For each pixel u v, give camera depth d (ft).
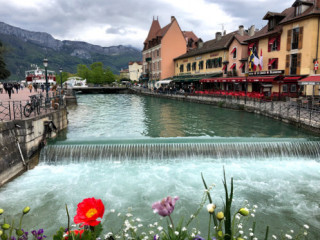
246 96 94.38
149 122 67.67
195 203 25.03
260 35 101.45
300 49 82.69
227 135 50.70
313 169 33.81
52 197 26.55
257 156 37.22
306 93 79.56
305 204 24.90
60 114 54.80
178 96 132.57
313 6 81.10
